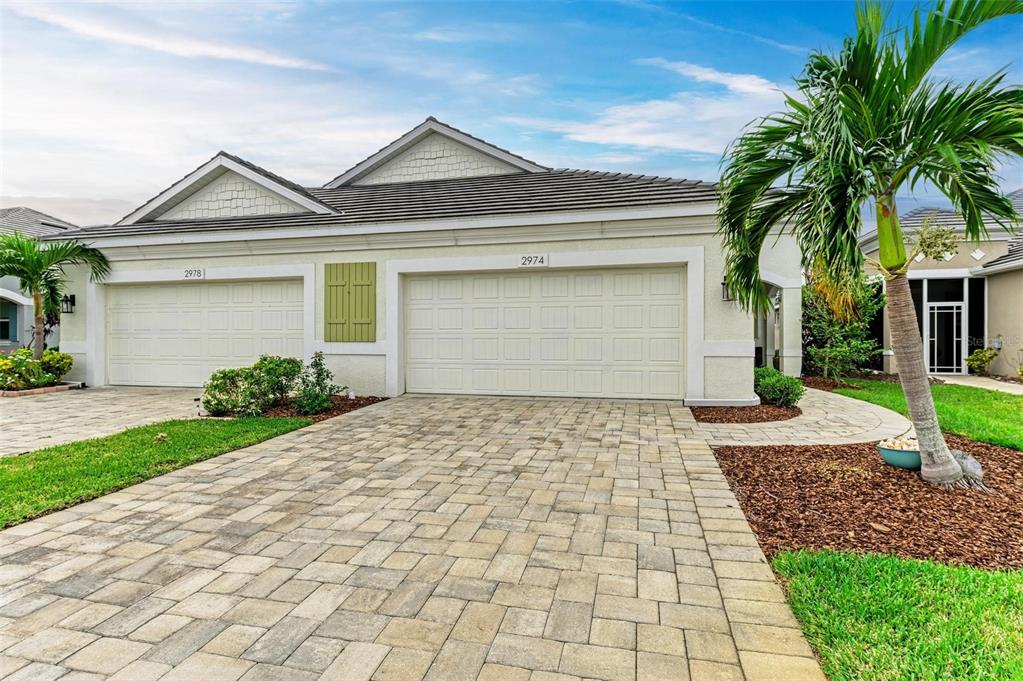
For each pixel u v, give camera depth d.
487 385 9.95
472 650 2.42
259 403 8.30
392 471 5.34
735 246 5.46
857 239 3.96
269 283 10.80
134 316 11.61
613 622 2.65
